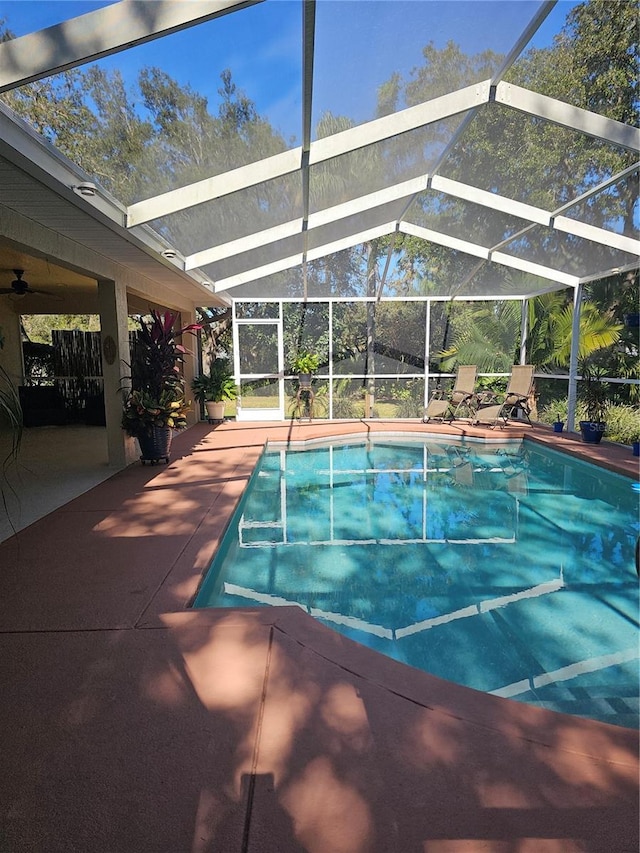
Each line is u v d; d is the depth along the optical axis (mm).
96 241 5359
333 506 5695
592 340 8516
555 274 8758
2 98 2840
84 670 2154
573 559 4223
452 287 10453
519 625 3168
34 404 10922
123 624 2539
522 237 7605
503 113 4613
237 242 7117
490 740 1741
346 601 3490
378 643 2953
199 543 3723
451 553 4344
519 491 6266
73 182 3836
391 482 6723
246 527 5020
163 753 1695
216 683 2057
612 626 3156
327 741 1739
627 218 6004
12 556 3479
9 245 4520
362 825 1430
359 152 5223
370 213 7402
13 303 10578
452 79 4121
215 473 6098
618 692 2510
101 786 1568
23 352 11352
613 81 4078
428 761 1648
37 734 1786
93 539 3818
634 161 4812
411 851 1354
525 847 1359
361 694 1985
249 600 3482
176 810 1485
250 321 11117
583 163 5098
